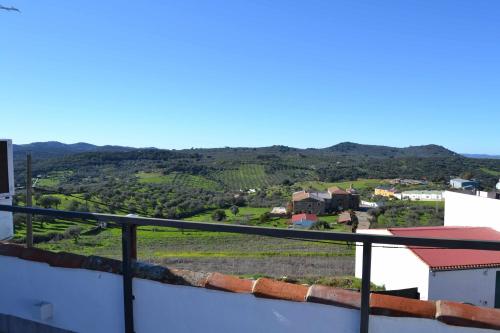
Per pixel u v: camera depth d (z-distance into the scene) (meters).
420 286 17.23
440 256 17.52
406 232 19.84
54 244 15.15
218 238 28.69
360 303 1.94
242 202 67.94
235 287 2.16
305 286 2.10
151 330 2.36
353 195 74.56
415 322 1.91
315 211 71.06
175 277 2.29
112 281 2.45
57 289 2.62
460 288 16.83
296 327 2.05
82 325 2.56
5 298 2.80
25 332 2.74
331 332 2.00
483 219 22.03
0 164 3.75
